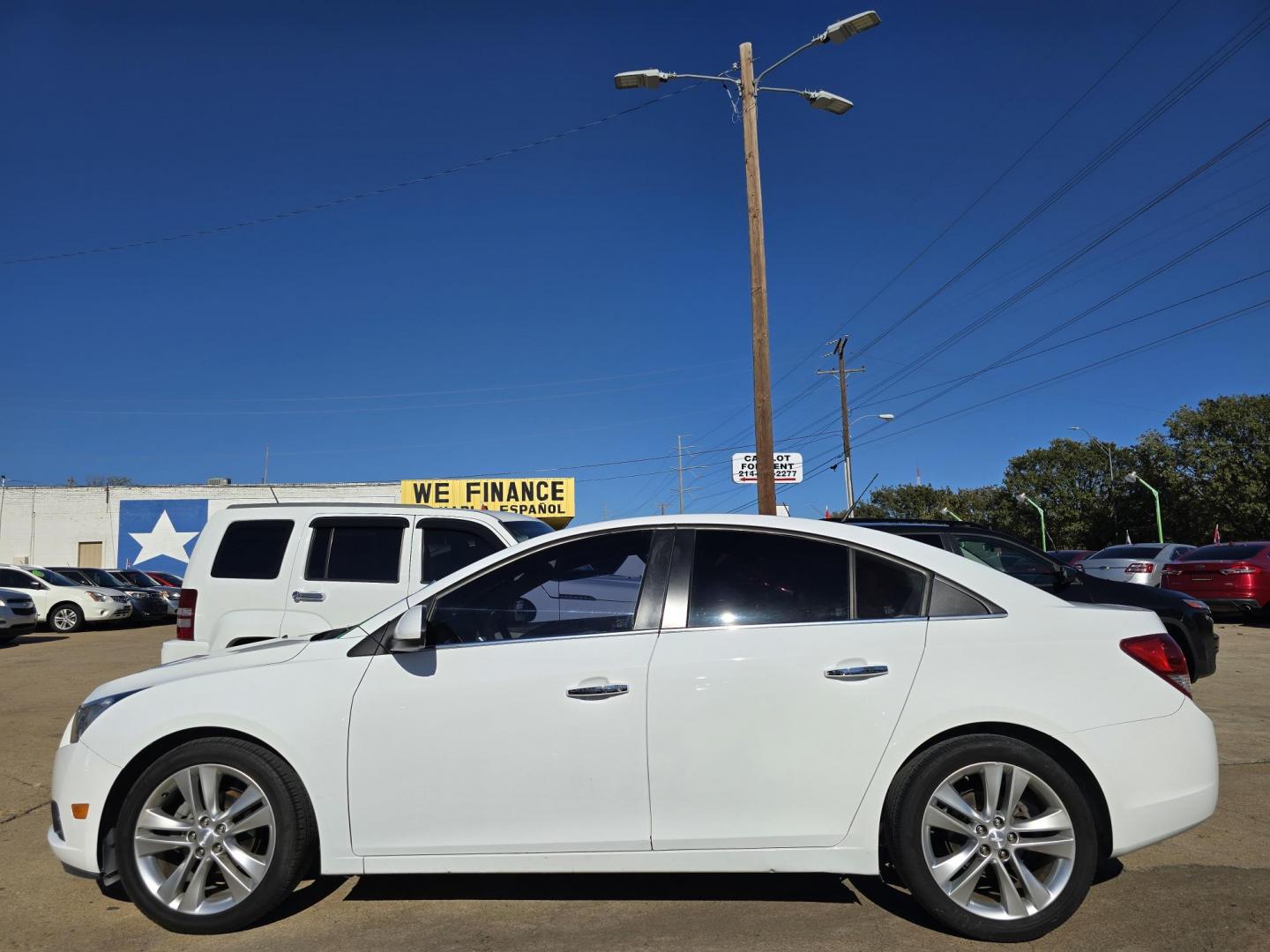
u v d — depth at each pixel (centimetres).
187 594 711
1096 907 386
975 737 358
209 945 359
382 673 377
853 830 356
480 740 364
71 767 380
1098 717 357
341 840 367
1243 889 403
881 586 380
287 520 721
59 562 3569
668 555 391
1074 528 6406
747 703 358
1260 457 4697
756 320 1393
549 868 362
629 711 360
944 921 354
